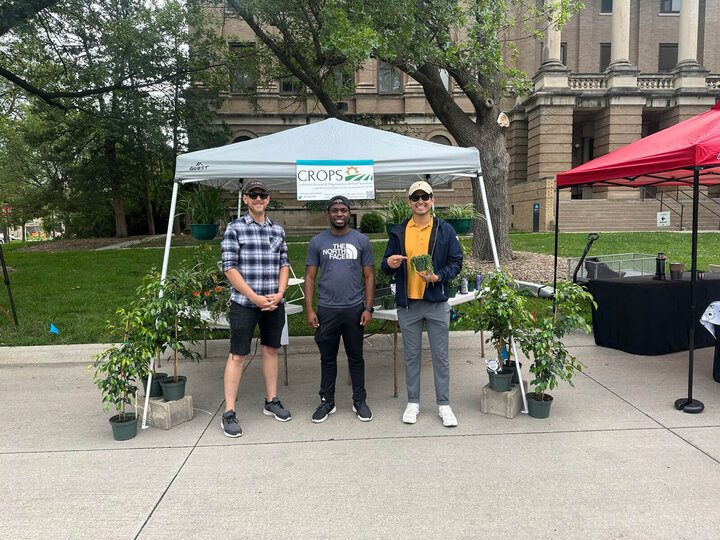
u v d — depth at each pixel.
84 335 6.22
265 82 14.27
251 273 3.71
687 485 2.84
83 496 2.85
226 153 4.16
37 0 9.47
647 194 22.30
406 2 7.78
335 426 3.81
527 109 23.48
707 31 26.06
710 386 4.48
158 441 3.60
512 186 24.36
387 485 2.92
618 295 5.60
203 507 2.72
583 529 2.46
